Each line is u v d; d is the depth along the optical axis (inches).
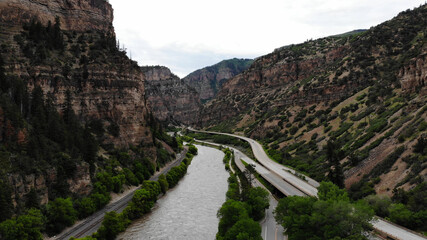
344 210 1927.9
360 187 2942.9
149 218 3048.7
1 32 3794.3
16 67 3427.7
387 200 2498.8
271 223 2785.4
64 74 4018.2
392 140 3297.2
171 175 4244.6
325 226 1923.0
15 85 3176.7
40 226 2331.4
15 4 4111.7
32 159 2719.0
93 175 3348.9
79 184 3036.4
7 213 2226.9
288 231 2199.8
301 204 2218.3
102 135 4175.7
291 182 3779.5
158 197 3737.7
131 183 3929.6
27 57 3683.6
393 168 2861.7
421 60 3905.0
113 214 2571.4
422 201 2279.8
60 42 4284.0
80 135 3592.5
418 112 3351.4
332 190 2452.0
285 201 2412.6
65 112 3794.3
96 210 3024.1
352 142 4082.2
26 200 2474.2
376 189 2792.8
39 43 3986.2
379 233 2150.6
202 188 4156.0
